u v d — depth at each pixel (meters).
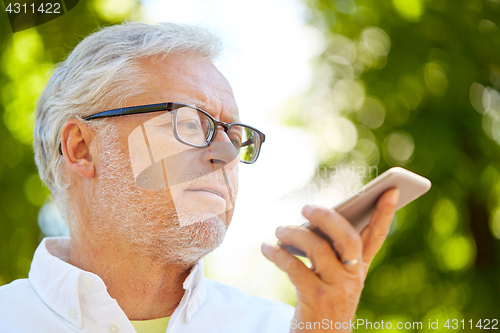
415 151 3.40
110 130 1.03
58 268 1.04
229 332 1.12
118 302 1.05
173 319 1.05
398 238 3.66
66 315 1.00
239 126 1.14
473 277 3.44
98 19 3.06
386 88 3.49
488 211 3.52
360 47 3.64
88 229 1.06
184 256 1.01
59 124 1.09
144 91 1.04
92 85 1.06
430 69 3.44
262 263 2.84
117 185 1.01
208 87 1.09
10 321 1.00
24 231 3.12
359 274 0.73
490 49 3.35
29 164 3.20
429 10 3.41
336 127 3.58
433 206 3.46
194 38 1.11
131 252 1.02
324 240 0.73
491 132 3.46
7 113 3.12
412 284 3.61
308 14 3.59
